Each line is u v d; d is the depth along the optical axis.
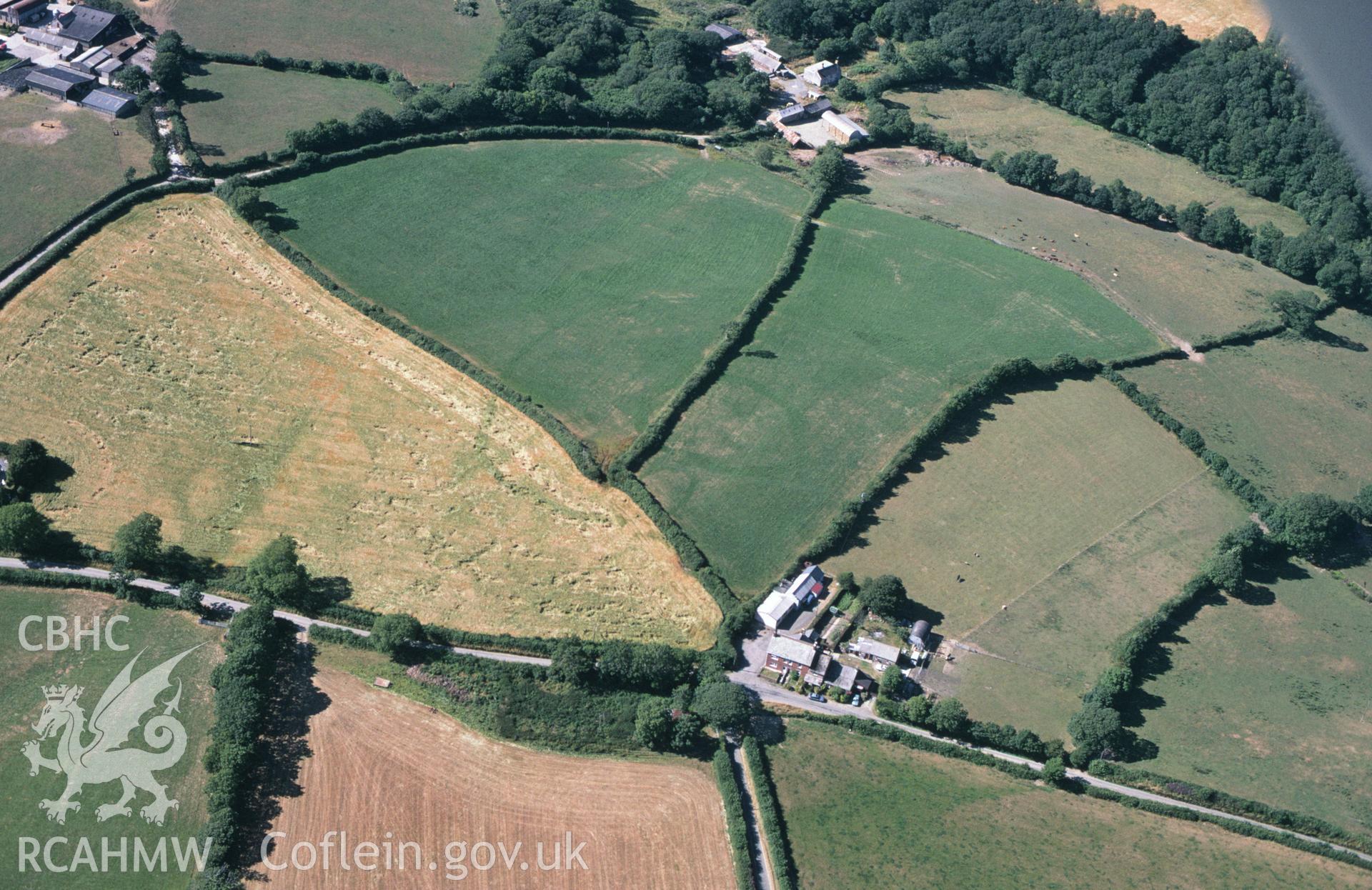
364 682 172.88
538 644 179.38
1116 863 158.50
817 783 166.25
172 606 180.25
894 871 155.75
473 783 161.75
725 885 152.75
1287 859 160.62
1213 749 174.62
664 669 172.75
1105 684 177.62
